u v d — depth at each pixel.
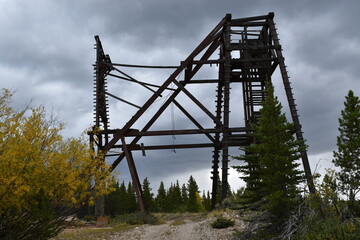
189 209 84.62
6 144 13.41
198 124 33.25
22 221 14.16
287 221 16.86
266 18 33.53
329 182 16.98
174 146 33.84
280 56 32.03
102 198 32.50
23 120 14.65
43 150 15.00
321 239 13.99
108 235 22.23
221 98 36.78
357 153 24.59
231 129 31.39
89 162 16.38
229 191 29.61
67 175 15.03
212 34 33.47
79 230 24.08
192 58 33.56
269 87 20.19
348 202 17.23
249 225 19.12
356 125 26.81
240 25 33.56
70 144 16.11
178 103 34.00
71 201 15.72
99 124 34.12
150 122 34.06
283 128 19.05
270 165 18.55
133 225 27.84
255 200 19.92
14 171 13.17
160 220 32.00
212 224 22.73
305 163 27.44
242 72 34.56
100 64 34.97
